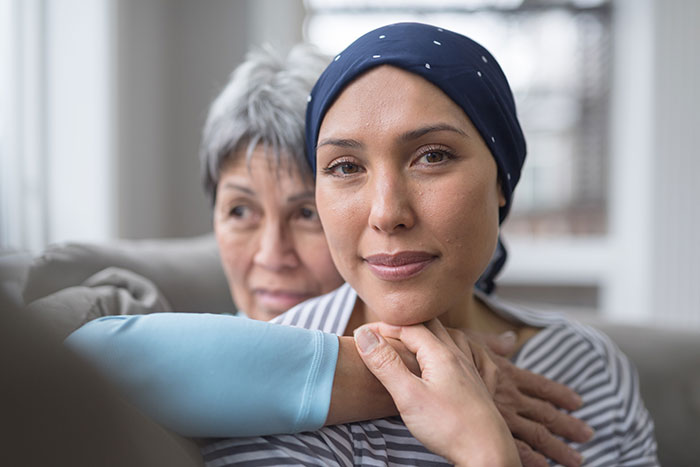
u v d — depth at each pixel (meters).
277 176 0.78
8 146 1.87
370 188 0.52
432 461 0.55
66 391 0.35
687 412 1.10
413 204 0.52
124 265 0.93
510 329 0.74
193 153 2.53
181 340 0.47
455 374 0.51
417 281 0.53
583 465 0.67
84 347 0.46
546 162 2.62
